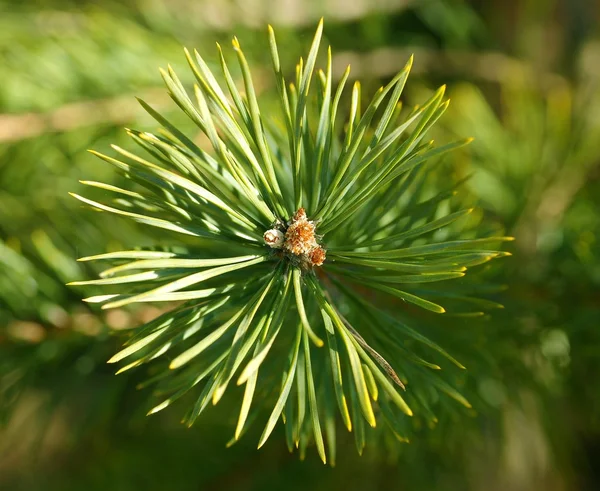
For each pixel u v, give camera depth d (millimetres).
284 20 426
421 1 455
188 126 367
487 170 396
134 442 451
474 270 296
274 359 279
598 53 467
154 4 420
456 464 412
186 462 449
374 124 428
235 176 239
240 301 250
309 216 251
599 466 480
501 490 467
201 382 337
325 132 249
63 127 358
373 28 441
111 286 323
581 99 447
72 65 372
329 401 262
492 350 323
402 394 273
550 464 436
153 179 241
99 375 350
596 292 336
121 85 371
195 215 250
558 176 409
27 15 411
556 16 481
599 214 380
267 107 379
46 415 335
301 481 436
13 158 361
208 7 418
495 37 500
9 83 363
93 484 446
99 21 389
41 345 324
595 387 354
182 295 236
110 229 335
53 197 352
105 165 357
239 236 252
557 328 331
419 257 249
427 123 243
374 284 244
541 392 345
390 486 425
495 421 374
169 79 234
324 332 268
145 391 364
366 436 292
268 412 314
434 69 462
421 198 312
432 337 297
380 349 264
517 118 420
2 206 346
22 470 465
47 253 320
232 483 445
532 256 365
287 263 250
